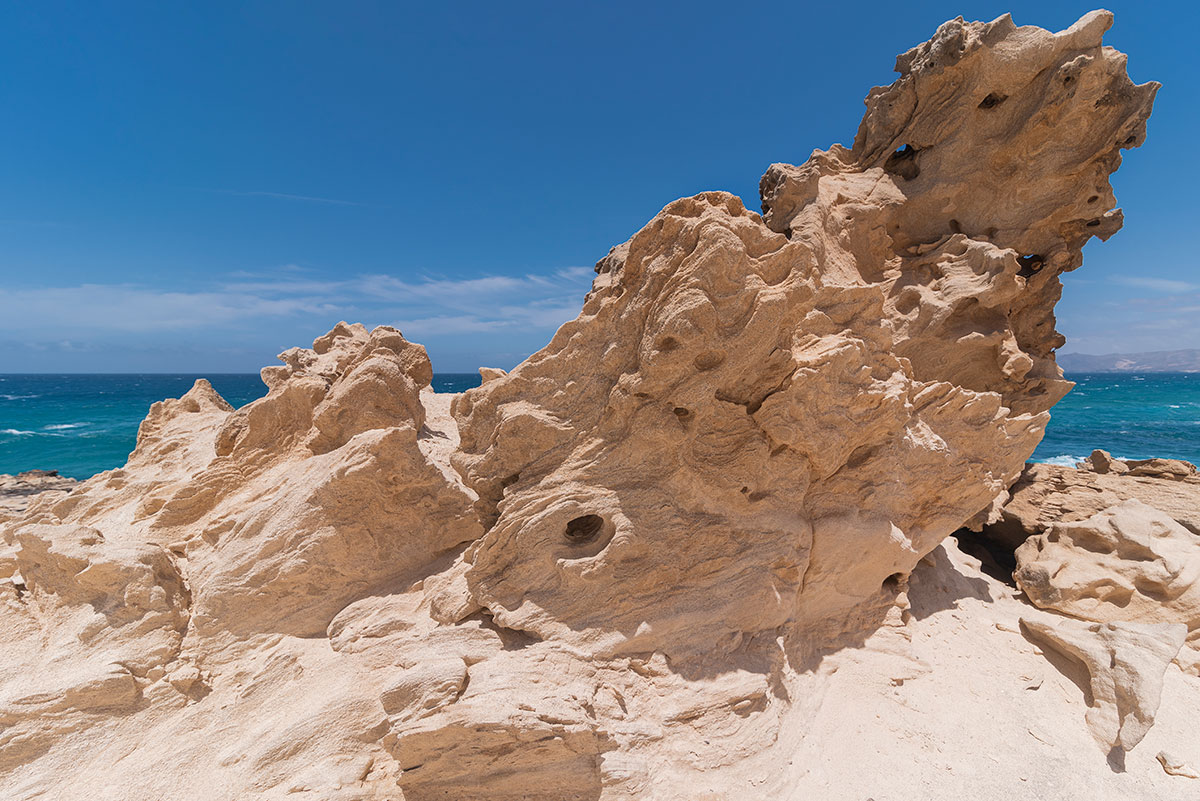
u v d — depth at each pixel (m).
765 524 9.35
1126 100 13.85
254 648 8.98
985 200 15.61
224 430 13.09
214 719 7.92
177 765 7.28
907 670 9.98
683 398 8.48
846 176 16.06
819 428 9.51
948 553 15.73
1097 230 15.70
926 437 11.30
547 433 9.06
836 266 14.16
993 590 13.89
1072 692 9.89
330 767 7.20
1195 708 9.48
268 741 7.37
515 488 9.08
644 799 7.01
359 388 12.36
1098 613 11.85
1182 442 50.41
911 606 12.00
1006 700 9.56
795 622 9.88
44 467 42.16
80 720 7.68
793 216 14.34
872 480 10.50
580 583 8.52
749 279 8.27
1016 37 13.83
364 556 9.73
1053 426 62.62
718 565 9.04
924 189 15.44
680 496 9.00
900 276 15.38
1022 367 14.25
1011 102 14.54
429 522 10.27
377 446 9.54
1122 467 19.62
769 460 9.46
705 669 8.42
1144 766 8.29
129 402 101.94
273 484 11.74
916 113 15.43
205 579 9.67
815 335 9.80
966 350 14.80
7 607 9.46
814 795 7.46
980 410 12.34
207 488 12.20
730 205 9.03
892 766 8.03
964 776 7.95
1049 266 16.16
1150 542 12.26
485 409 9.66
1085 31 13.31
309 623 9.27
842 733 8.57
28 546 9.73
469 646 8.22
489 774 7.02
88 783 7.11
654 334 8.19
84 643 8.63
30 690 7.84
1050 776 8.03
